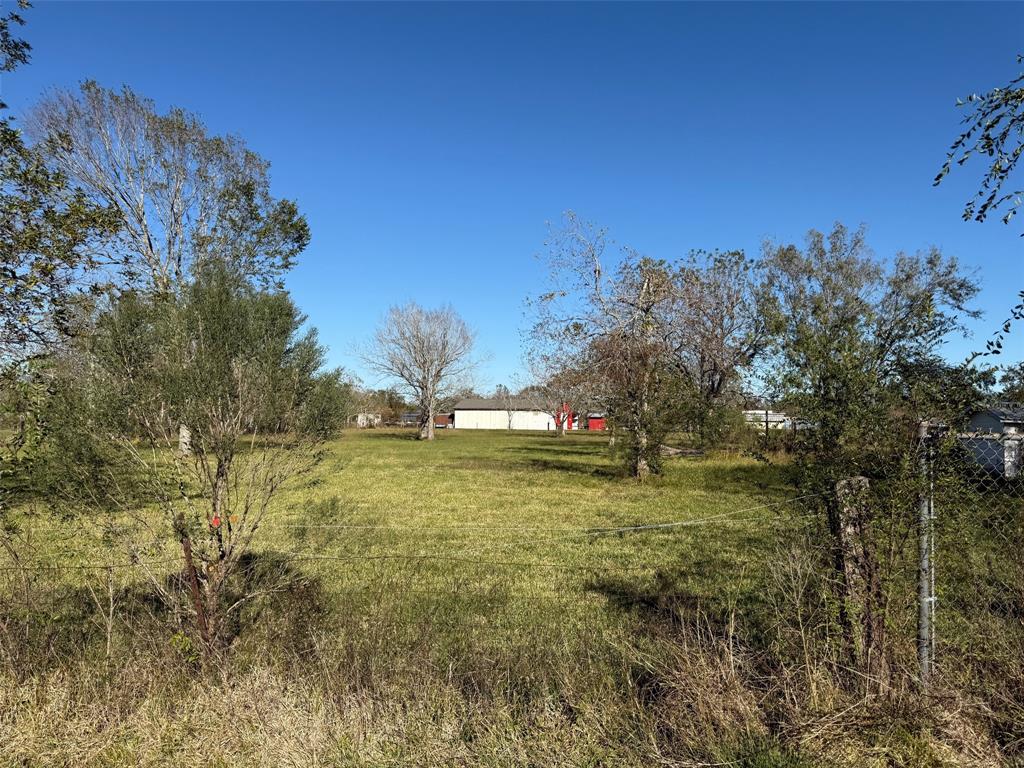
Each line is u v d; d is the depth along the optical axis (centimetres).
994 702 344
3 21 564
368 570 826
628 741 339
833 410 366
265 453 496
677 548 967
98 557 576
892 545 356
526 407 10862
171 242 2375
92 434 441
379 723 364
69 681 410
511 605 676
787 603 425
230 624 505
